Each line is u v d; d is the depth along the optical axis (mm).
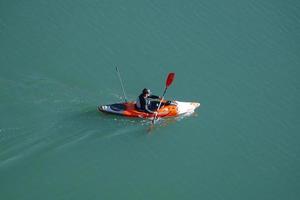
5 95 86438
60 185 78125
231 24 102438
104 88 90625
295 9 105500
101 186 78938
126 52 96625
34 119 83875
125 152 83312
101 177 80000
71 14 100938
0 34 96250
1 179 77562
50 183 78062
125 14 102125
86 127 84438
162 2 104812
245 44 99812
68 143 82500
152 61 95688
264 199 79562
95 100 88375
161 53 97000
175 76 93875
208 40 99750
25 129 82375
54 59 93812
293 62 97938
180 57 96688
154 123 87188
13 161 79375
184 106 88938
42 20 99312
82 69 93000
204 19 102750
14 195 76250
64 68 92625
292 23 103375
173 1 105250
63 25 99188
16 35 96688
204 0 105375
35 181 77938
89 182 79125
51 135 82625
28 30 97625
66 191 77562
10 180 77625
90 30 99062
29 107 85312
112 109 85875
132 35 99188
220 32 101062
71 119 84812
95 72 92938
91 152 82500
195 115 88875
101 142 83750
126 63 95000
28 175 78438
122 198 78000
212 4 105500
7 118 83312
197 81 93625
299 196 80375
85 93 89062
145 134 85750
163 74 93938
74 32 98500
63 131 83312
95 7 102625
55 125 83688
